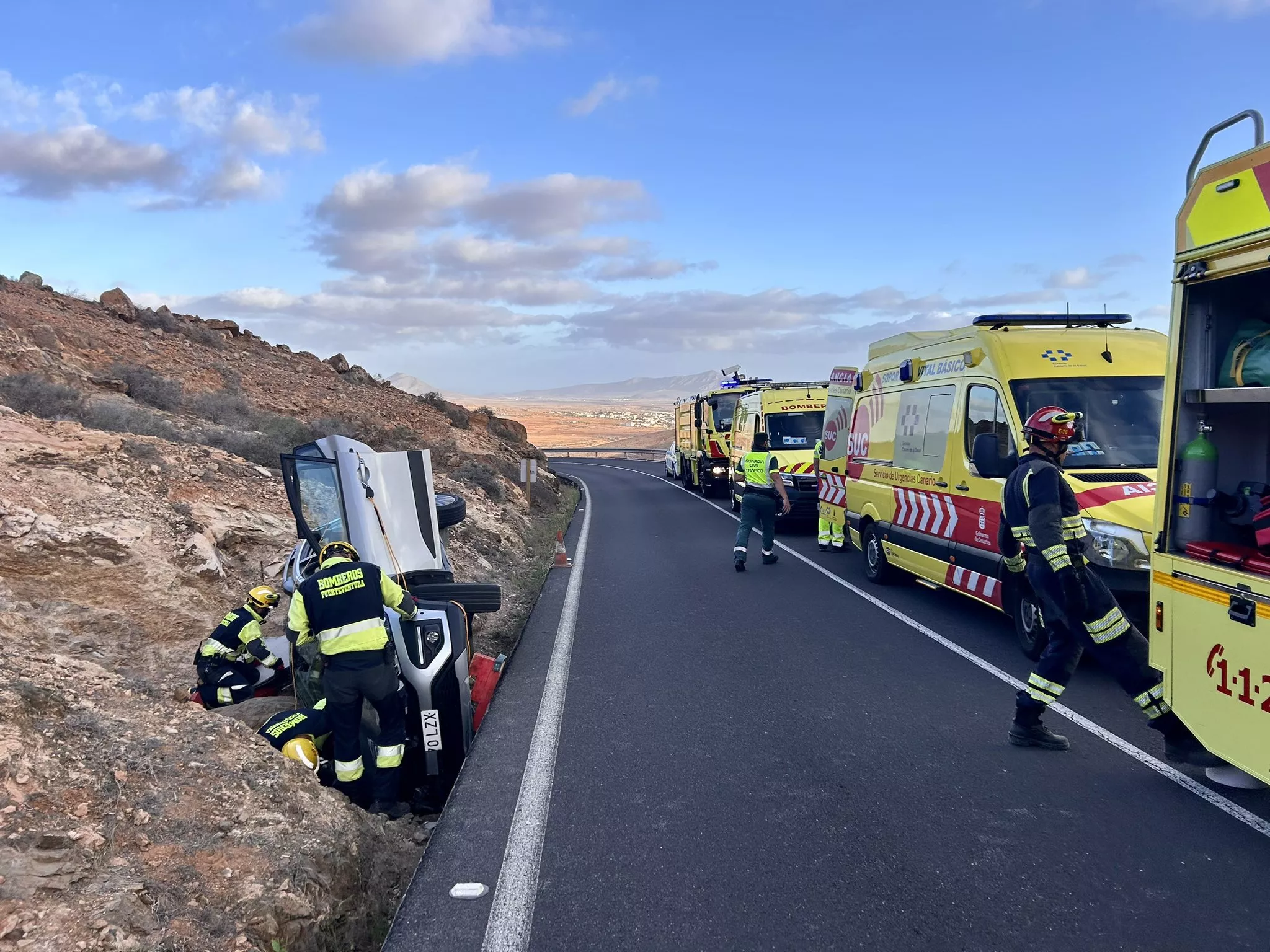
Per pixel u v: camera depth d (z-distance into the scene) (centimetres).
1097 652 490
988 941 330
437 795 540
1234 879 372
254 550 886
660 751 545
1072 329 827
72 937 263
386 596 492
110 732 384
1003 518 555
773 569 1241
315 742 498
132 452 927
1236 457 427
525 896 372
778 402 1920
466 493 1627
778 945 331
